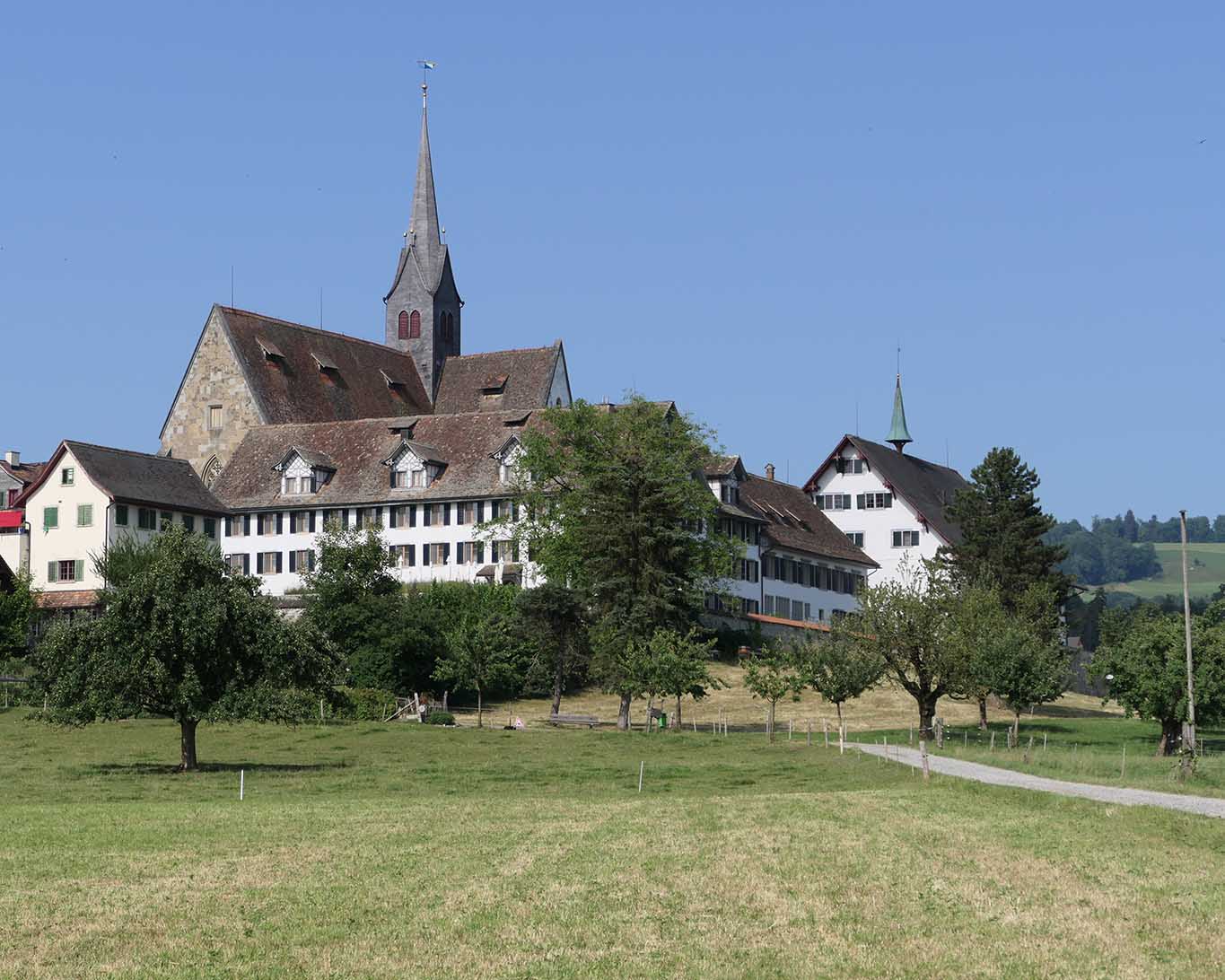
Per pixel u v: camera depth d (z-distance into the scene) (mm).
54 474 131500
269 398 155500
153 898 33562
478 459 140375
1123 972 27672
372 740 83125
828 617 157875
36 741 81438
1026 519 144500
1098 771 64875
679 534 104312
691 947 29344
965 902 33062
